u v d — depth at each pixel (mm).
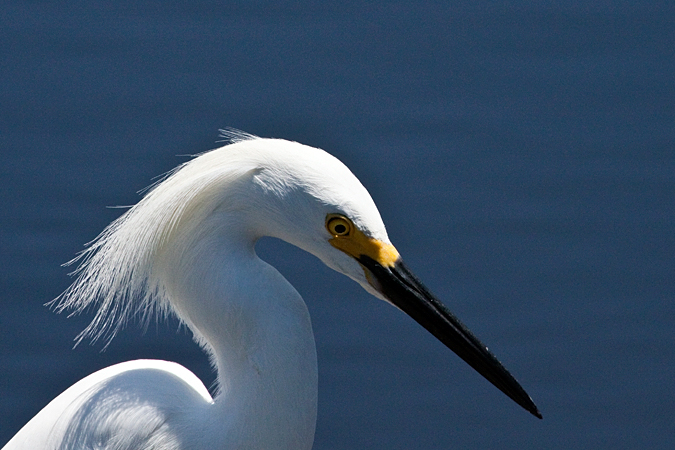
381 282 6320
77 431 6504
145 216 6254
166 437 6453
